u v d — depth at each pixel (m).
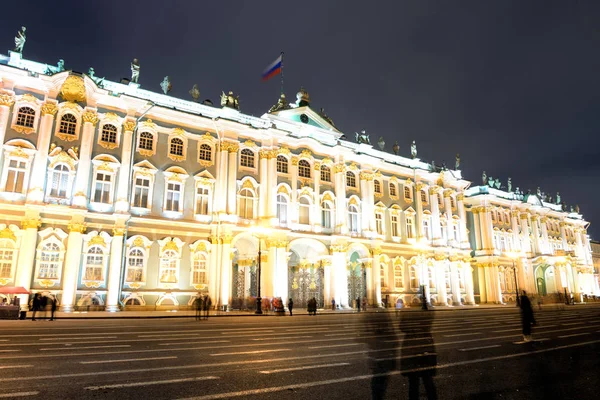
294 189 45.69
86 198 34.91
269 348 15.51
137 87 39.66
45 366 11.55
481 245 67.00
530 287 71.81
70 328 22.48
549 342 17.81
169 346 15.81
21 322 25.45
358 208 50.50
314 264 49.22
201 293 38.50
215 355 13.72
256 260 43.78
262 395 8.79
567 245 85.00
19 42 35.41
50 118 34.59
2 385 9.38
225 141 41.88
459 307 53.91
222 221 39.72
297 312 40.22
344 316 35.62
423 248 55.12
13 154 33.16
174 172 39.25
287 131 45.81
